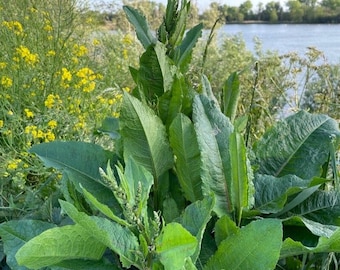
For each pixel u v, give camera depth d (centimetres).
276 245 91
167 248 86
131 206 89
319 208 117
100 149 128
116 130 149
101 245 94
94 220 89
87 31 522
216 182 109
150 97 129
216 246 110
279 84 296
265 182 118
